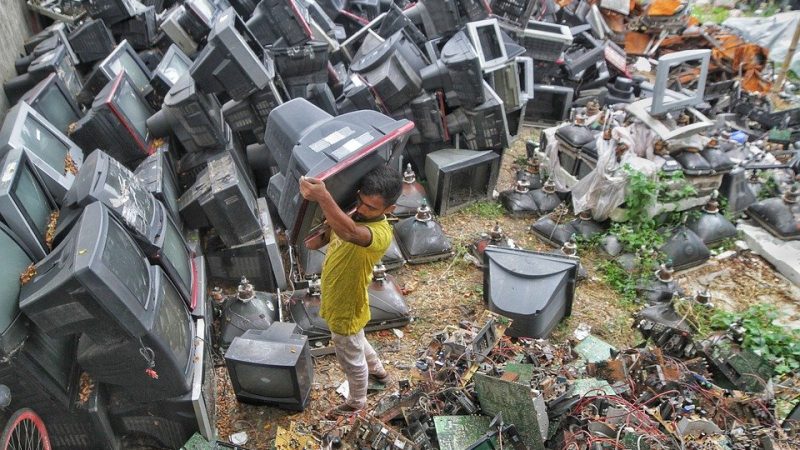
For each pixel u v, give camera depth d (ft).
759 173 20.18
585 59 25.16
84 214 9.61
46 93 15.57
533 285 13.43
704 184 17.43
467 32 18.49
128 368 9.87
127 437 11.37
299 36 17.85
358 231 9.18
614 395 10.62
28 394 9.71
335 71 21.17
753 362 11.73
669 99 17.06
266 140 12.69
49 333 9.20
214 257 15.06
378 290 14.44
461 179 18.66
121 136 15.37
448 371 11.48
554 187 19.16
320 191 8.59
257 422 12.22
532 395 9.76
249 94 15.83
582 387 11.14
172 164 16.25
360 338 11.04
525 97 20.43
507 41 20.22
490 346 12.19
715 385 11.69
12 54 22.08
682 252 16.71
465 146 19.27
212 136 15.66
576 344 14.12
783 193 18.93
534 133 24.63
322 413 12.33
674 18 29.73
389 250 16.35
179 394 10.55
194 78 15.05
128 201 11.25
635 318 14.89
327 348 13.64
